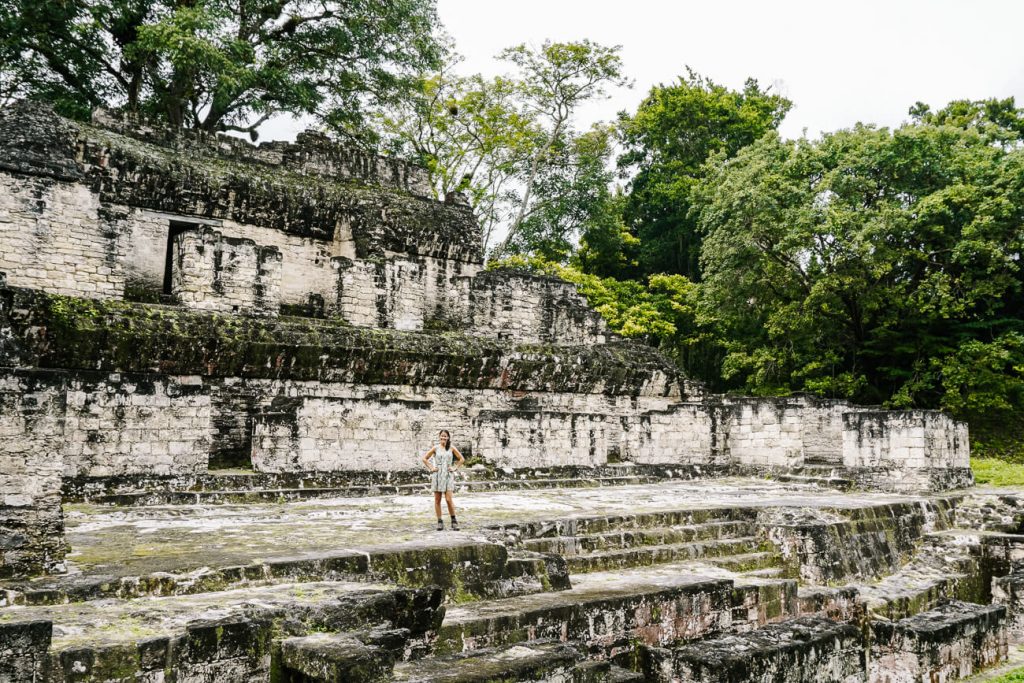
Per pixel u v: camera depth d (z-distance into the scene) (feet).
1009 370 110.93
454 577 35.29
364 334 69.51
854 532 53.57
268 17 100.78
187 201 70.95
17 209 58.18
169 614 25.55
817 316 107.34
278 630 25.30
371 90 107.24
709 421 86.89
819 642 36.24
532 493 63.87
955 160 99.30
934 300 99.96
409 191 91.86
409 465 64.18
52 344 54.39
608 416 80.28
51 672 21.40
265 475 56.49
